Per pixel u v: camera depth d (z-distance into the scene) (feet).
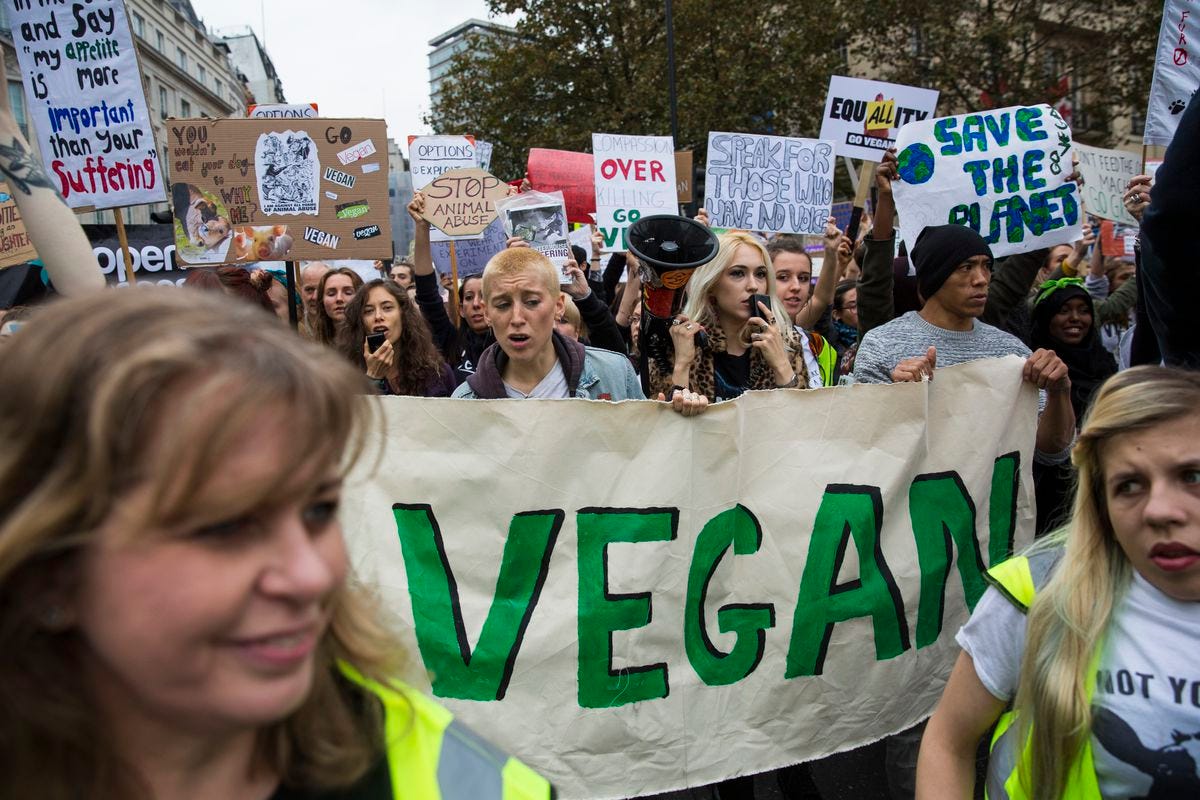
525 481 7.13
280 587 2.22
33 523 2.02
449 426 7.09
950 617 8.11
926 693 8.07
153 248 19.20
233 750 2.60
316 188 14.47
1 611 2.17
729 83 58.29
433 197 16.49
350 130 14.46
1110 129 70.90
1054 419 8.87
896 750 8.49
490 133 64.49
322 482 2.34
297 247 14.51
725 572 7.47
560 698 7.18
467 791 2.83
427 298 14.60
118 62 13.20
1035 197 13.00
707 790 9.84
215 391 2.06
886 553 7.80
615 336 12.59
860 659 7.76
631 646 7.26
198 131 14.25
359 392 2.43
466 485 7.09
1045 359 8.21
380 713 2.96
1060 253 19.74
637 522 7.26
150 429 2.04
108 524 2.06
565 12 61.46
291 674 2.30
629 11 60.95
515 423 7.11
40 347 2.10
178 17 146.82
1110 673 4.52
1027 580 5.06
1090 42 62.34
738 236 9.82
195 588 2.13
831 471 7.63
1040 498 10.02
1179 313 6.36
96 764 2.34
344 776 2.77
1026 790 4.82
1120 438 4.43
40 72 13.19
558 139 60.39
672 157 18.74
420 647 7.01
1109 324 19.20
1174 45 11.59
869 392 7.71
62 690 2.28
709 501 7.39
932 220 13.16
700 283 9.78
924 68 61.11
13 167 5.21
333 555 2.43
